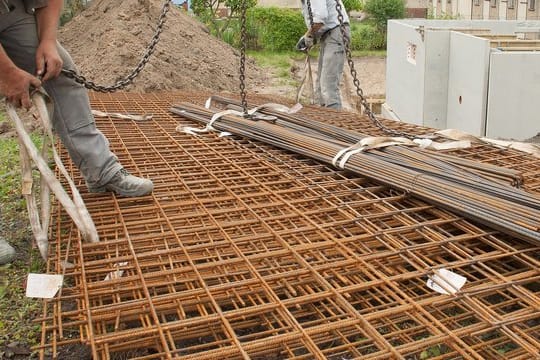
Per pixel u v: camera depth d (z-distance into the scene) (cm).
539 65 557
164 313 218
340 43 615
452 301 213
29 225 347
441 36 649
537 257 256
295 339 193
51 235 278
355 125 482
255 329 230
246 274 241
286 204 305
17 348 227
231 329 196
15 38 268
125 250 259
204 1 1573
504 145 414
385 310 206
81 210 264
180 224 287
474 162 347
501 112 569
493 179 320
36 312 251
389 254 245
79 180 348
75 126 299
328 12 605
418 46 685
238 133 443
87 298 214
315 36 620
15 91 261
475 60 582
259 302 223
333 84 636
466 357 184
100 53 855
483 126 577
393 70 823
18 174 449
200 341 225
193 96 667
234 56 1155
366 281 233
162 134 462
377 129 466
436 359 188
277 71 1238
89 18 1053
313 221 284
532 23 869
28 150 263
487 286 222
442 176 319
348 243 260
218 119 476
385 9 1742
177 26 1045
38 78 267
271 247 260
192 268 237
